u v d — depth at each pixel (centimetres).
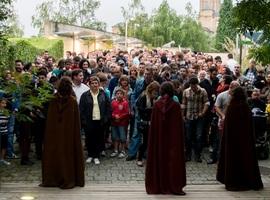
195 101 1001
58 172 791
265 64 707
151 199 722
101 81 1056
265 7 661
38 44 2609
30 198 713
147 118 956
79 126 802
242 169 791
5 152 960
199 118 1002
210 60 1620
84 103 976
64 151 785
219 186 815
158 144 762
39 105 860
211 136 1069
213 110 1058
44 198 716
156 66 1382
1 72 888
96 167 954
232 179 788
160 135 760
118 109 1043
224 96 956
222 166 805
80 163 795
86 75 1252
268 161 1033
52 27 3928
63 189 773
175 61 1719
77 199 714
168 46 4828
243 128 796
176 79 1184
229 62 1706
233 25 699
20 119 884
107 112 989
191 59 1806
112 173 908
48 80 1067
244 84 1251
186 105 1005
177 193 750
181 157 763
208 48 5650
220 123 948
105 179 862
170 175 757
